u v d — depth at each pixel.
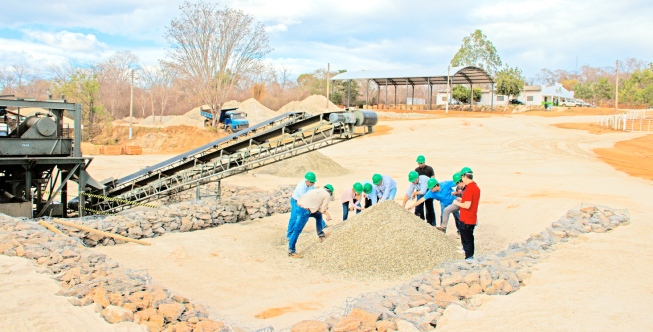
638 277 7.52
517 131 43.97
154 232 12.39
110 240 11.40
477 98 82.19
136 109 84.94
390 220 10.01
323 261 9.66
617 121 50.00
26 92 79.44
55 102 15.12
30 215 14.35
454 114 60.50
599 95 96.81
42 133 14.94
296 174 24.33
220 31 48.25
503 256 8.72
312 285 8.54
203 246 11.16
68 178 15.33
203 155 15.29
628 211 12.77
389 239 9.62
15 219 11.21
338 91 82.38
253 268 9.56
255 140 14.62
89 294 6.68
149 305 6.50
